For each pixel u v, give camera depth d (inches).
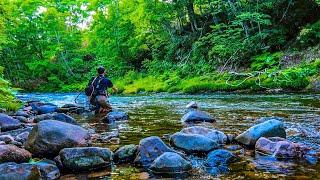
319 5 834.2
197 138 211.8
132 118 381.1
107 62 1460.4
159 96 808.9
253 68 867.4
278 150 194.7
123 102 646.5
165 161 173.0
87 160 181.2
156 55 1336.1
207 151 205.8
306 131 253.0
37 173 155.3
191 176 163.2
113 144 236.4
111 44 1471.5
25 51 1724.9
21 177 148.3
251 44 925.8
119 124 336.5
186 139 213.2
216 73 943.7
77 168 178.1
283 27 924.0
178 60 1222.3
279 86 683.4
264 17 948.6
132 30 1462.8
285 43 907.4
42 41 1699.1
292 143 197.5
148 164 184.9
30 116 436.8
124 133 281.1
